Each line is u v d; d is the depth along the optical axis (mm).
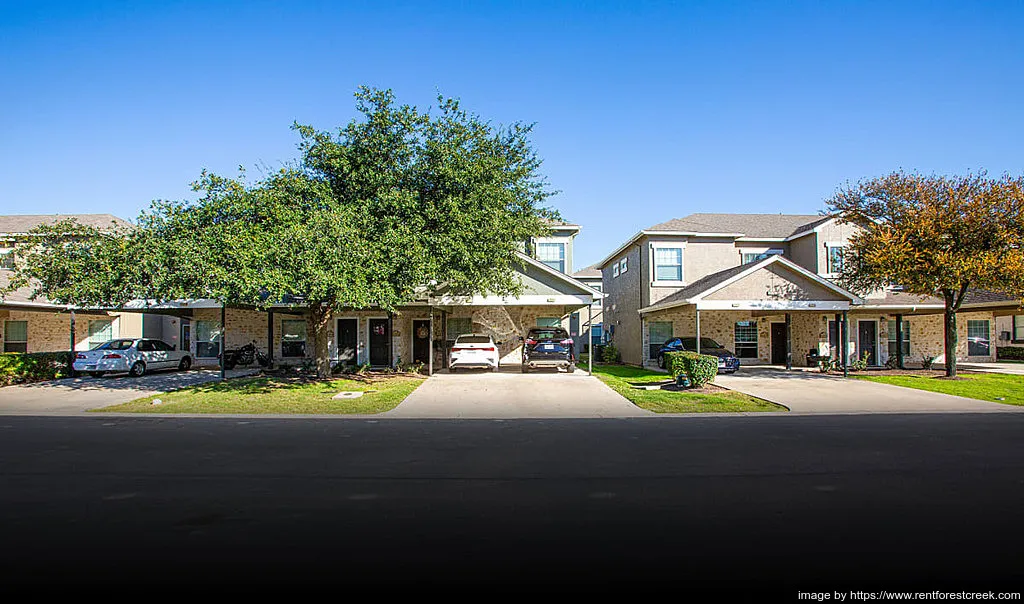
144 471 7133
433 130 15766
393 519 5281
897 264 17922
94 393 15891
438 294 19688
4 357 17781
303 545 4648
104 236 15086
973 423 11094
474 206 15469
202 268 12688
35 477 6828
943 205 18297
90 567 4215
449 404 13984
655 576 4059
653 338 26500
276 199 14336
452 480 6680
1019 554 4422
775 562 4289
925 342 26828
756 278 20766
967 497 5910
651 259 26531
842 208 21047
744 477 6773
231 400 14312
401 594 3799
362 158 15555
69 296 14430
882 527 5016
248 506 5672
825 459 7754
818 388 16953
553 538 4793
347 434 9930
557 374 20797
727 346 25969
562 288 20344
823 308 20609
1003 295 22812
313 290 13000
